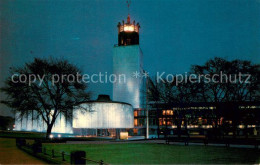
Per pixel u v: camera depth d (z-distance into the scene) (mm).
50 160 18000
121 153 25406
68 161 17125
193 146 34844
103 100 65062
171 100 63094
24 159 19359
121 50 105562
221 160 20203
